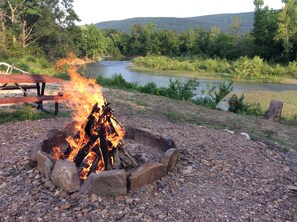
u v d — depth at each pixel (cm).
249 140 653
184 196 400
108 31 11869
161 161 441
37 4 4806
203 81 3806
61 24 5288
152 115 829
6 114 725
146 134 536
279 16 5569
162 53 8788
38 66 2739
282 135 786
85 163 437
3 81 675
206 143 583
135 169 424
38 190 389
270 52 5969
